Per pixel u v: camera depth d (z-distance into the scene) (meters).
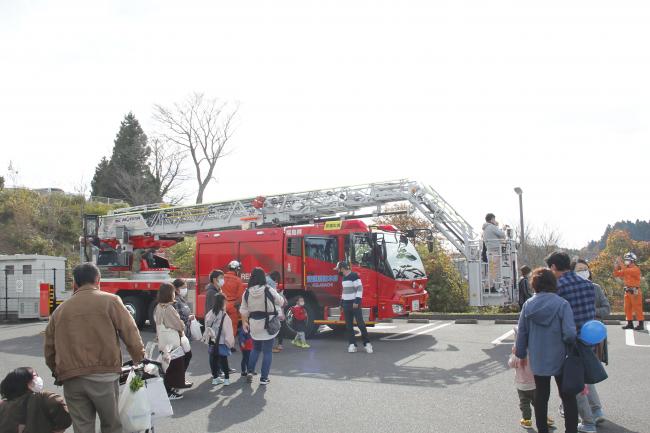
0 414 4.84
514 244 14.38
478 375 9.01
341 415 6.92
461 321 16.62
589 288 5.73
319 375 9.37
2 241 35.41
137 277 17.22
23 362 11.47
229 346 8.73
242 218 17.67
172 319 7.75
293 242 14.30
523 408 6.25
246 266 14.95
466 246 14.34
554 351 5.24
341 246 13.74
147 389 5.59
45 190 46.06
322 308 14.02
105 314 4.86
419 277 14.50
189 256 30.80
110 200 50.28
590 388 6.27
